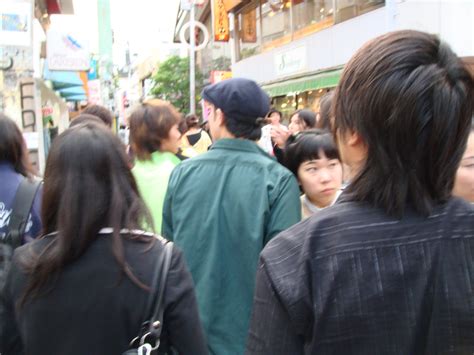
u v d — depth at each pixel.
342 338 0.92
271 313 0.98
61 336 1.36
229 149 2.20
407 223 0.95
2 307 1.50
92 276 1.36
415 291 0.92
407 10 10.20
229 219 2.09
